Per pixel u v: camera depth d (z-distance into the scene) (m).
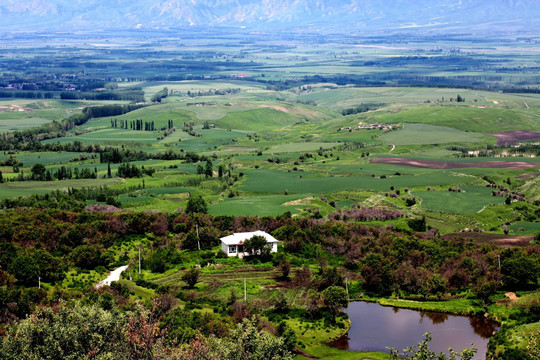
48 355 92.12
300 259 173.38
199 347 92.00
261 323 128.00
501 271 153.12
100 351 93.12
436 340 125.12
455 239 191.88
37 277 137.88
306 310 136.75
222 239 179.75
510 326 124.50
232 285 152.50
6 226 171.50
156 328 95.94
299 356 116.94
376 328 132.00
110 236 179.50
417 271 156.25
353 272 167.25
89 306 108.19
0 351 91.44
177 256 168.62
